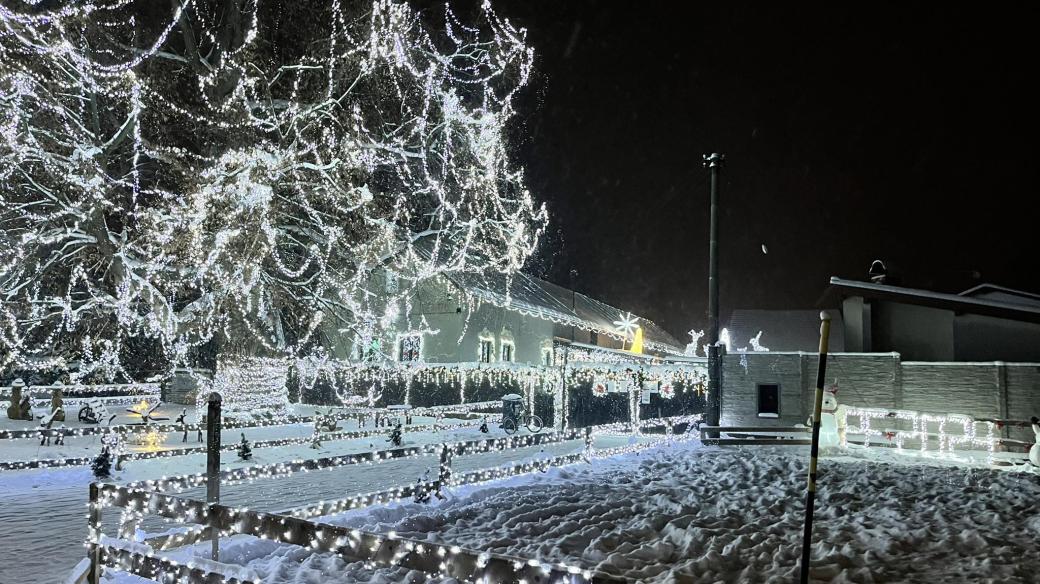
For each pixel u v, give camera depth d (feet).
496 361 115.65
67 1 71.67
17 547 28.73
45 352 97.71
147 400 104.88
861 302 91.20
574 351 91.45
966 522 32.58
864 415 75.77
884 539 28.04
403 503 35.24
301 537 16.42
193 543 23.67
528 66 96.84
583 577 12.21
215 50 86.84
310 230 92.94
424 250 110.93
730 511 34.32
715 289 75.51
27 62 73.41
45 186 82.99
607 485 42.60
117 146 81.30
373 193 95.25
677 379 98.07
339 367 105.29
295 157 82.99
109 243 79.82
